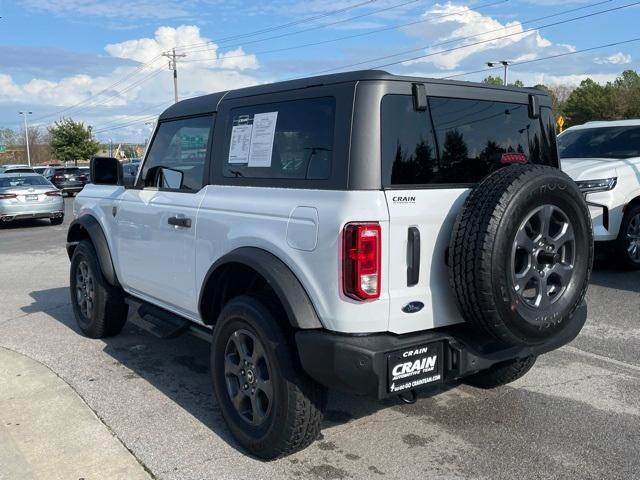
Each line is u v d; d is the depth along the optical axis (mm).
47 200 17234
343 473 3451
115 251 5375
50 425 4062
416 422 4078
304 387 3354
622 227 8305
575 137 9758
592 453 3654
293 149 3479
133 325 6438
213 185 4055
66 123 62906
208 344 5805
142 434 3936
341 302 3104
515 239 3117
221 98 4137
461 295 3176
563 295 3418
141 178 4961
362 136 3141
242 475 3434
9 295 8039
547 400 4422
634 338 5789
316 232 3184
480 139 3648
